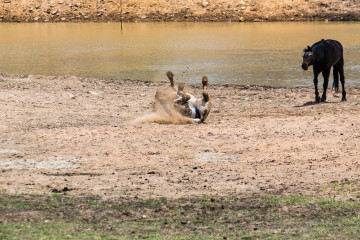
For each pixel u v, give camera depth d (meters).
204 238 22.81
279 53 121.50
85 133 46.44
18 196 28.19
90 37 159.38
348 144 42.03
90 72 97.69
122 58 115.81
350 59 109.62
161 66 104.56
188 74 95.38
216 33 166.38
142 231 23.81
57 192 30.20
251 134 46.56
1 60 113.25
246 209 27.81
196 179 34.00
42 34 169.38
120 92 73.62
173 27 188.50
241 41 145.00
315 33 162.62
